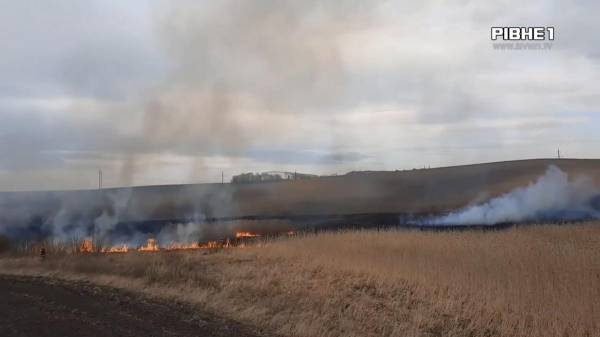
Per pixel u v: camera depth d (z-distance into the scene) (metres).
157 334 12.73
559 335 15.34
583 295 17.73
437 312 17.70
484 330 16.25
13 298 15.91
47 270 23.30
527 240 28.69
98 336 12.03
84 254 29.27
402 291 19.89
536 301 17.61
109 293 17.61
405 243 28.58
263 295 18.55
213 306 16.48
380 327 15.84
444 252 25.69
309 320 15.56
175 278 20.28
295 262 25.11
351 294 19.53
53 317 13.58
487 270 21.64
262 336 13.86
